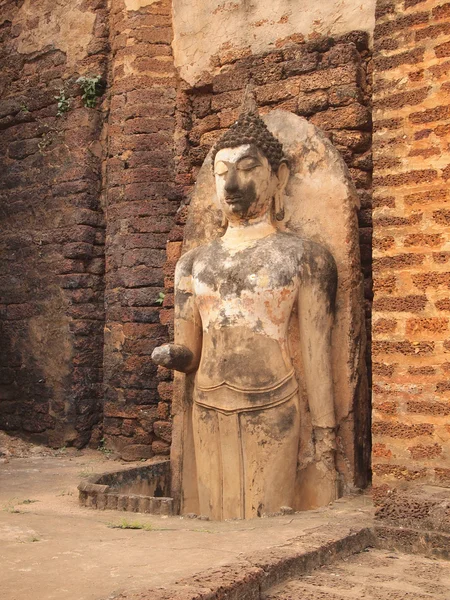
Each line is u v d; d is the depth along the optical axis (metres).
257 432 6.12
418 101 5.51
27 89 9.97
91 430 9.30
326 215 6.57
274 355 6.16
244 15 8.30
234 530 4.94
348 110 7.48
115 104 9.17
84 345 9.30
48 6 9.89
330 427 6.19
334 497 6.15
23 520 5.30
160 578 3.78
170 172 8.92
